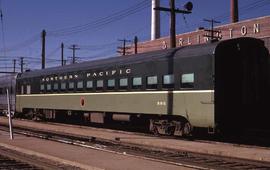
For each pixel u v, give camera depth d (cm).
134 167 1278
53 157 1494
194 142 1975
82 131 2648
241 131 2028
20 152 1725
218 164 1422
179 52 2158
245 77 2017
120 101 2552
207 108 1967
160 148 1867
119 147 1888
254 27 3662
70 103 3081
